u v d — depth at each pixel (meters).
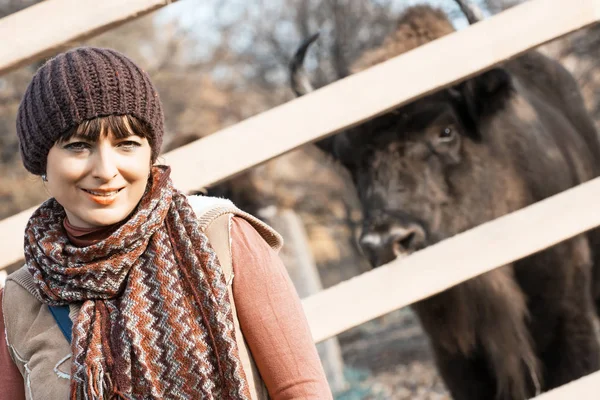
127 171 1.65
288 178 10.91
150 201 1.68
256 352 1.66
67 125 1.60
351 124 3.08
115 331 1.58
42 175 1.75
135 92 1.64
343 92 3.08
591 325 5.35
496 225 3.15
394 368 8.75
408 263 3.10
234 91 11.91
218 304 1.60
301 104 3.07
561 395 3.07
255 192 6.71
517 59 6.20
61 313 1.70
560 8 3.15
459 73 3.11
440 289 3.09
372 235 4.81
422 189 4.96
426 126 5.02
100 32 3.01
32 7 2.99
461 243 3.13
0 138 9.66
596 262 5.91
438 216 4.97
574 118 6.30
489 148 5.20
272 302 1.67
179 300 1.60
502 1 9.99
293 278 8.89
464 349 5.14
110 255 1.64
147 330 1.58
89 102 1.60
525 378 5.21
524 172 5.27
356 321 3.05
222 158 3.04
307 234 12.30
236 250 1.69
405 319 10.93
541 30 3.13
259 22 11.76
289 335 1.66
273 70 11.95
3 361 1.79
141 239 1.65
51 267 1.67
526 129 5.39
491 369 5.21
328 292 3.07
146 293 1.61
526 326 5.24
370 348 9.73
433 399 7.61
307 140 3.06
